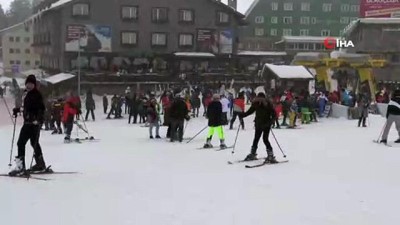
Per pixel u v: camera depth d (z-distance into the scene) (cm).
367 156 1234
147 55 5425
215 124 1431
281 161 1152
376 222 655
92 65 5278
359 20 4994
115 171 1023
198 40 5572
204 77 5184
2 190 814
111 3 5278
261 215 686
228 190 838
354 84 3469
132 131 2102
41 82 4269
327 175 981
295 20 8531
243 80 5253
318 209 720
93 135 1925
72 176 953
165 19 5466
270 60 6569
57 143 1630
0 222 637
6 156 1296
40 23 6194
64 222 640
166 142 1642
